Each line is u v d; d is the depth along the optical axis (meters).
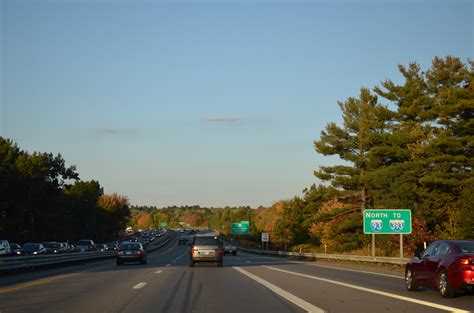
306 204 97.62
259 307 14.59
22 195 81.50
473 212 44.97
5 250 52.09
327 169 63.00
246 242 123.31
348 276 26.92
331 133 63.12
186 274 27.83
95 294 17.86
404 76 57.72
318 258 56.84
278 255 74.81
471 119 47.78
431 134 52.53
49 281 23.34
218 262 35.38
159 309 14.20
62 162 99.81
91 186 130.38
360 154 62.12
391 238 53.44
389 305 14.98
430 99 53.59
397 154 55.78
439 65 53.91
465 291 16.80
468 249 16.97
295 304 15.20
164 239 165.25
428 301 15.93
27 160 90.19
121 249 40.16
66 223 106.62
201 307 14.60
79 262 43.34
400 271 32.72
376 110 58.12
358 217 62.53
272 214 134.38
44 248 56.22
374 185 58.94
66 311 13.82
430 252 18.45
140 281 23.27
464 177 49.75
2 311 13.79
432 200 53.72
